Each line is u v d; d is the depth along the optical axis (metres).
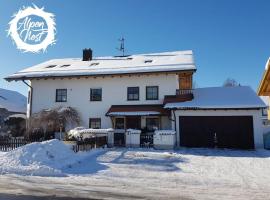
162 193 8.80
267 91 19.23
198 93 28.11
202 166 14.27
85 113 28.22
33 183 9.97
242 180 11.04
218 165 14.65
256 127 23.06
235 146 23.19
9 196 8.18
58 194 8.47
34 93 29.50
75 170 12.55
